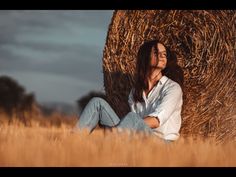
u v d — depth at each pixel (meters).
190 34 5.71
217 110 5.50
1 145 2.67
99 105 4.43
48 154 2.61
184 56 5.72
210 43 5.59
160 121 4.45
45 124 3.60
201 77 5.56
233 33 5.48
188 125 5.54
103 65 5.83
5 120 3.47
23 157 2.59
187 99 5.55
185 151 2.83
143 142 3.01
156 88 4.73
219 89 5.50
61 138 3.09
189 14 5.73
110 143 2.84
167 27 5.81
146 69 4.78
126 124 4.18
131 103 4.91
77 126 4.38
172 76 5.02
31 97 10.90
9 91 11.66
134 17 5.78
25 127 3.35
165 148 2.87
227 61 5.48
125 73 5.74
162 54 4.77
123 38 5.77
